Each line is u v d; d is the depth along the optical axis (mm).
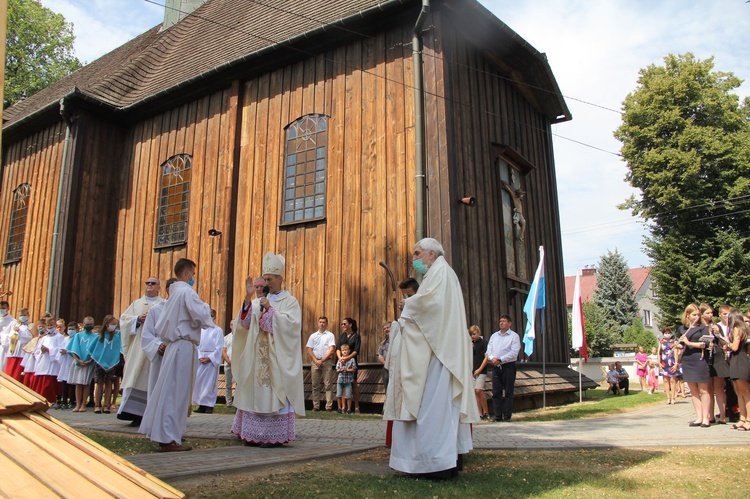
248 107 13383
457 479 4180
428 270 4695
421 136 10508
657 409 11234
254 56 12742
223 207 13117
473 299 10859
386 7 10930
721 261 27359
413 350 4406
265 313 5789
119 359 10031
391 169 10883
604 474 4324
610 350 36906
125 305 14586
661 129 29484
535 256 14195
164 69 16703
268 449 5473
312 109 12250
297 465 4707
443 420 4234
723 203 27812
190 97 14453
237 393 5766
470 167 11484
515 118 14258
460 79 11695
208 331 10156
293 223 11938
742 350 7355
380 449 5656
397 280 10406
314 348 10602
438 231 10148
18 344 11984
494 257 11945
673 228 29094
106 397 9867
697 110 29578
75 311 14281
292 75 12750
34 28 27562
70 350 9898
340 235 11312
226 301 12477
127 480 1584
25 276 16078
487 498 3627
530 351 11742
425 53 10891
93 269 14805
